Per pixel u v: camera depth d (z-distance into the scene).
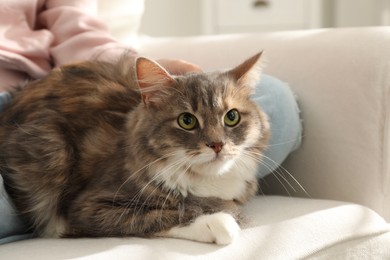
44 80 1.51
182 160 1.27
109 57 1.73
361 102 1.44
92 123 1.42
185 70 1.60
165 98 1.32
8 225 1.27
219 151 1.25
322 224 1.25
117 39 1.94
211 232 1.13
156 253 1.07
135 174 1.27
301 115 1.56
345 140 1.48
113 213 1.24
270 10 3.13
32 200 1.36
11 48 1.69
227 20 3.17
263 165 1.47
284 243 1.17
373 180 1.44
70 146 1.39
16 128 1.40
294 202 1.42
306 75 1.56
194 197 1.31
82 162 1.38
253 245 1.14
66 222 1.36
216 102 1.29
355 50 1.48
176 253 1.08
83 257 1.05
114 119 1.43
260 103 1.45
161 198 1.27
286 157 1.57
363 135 1.44
